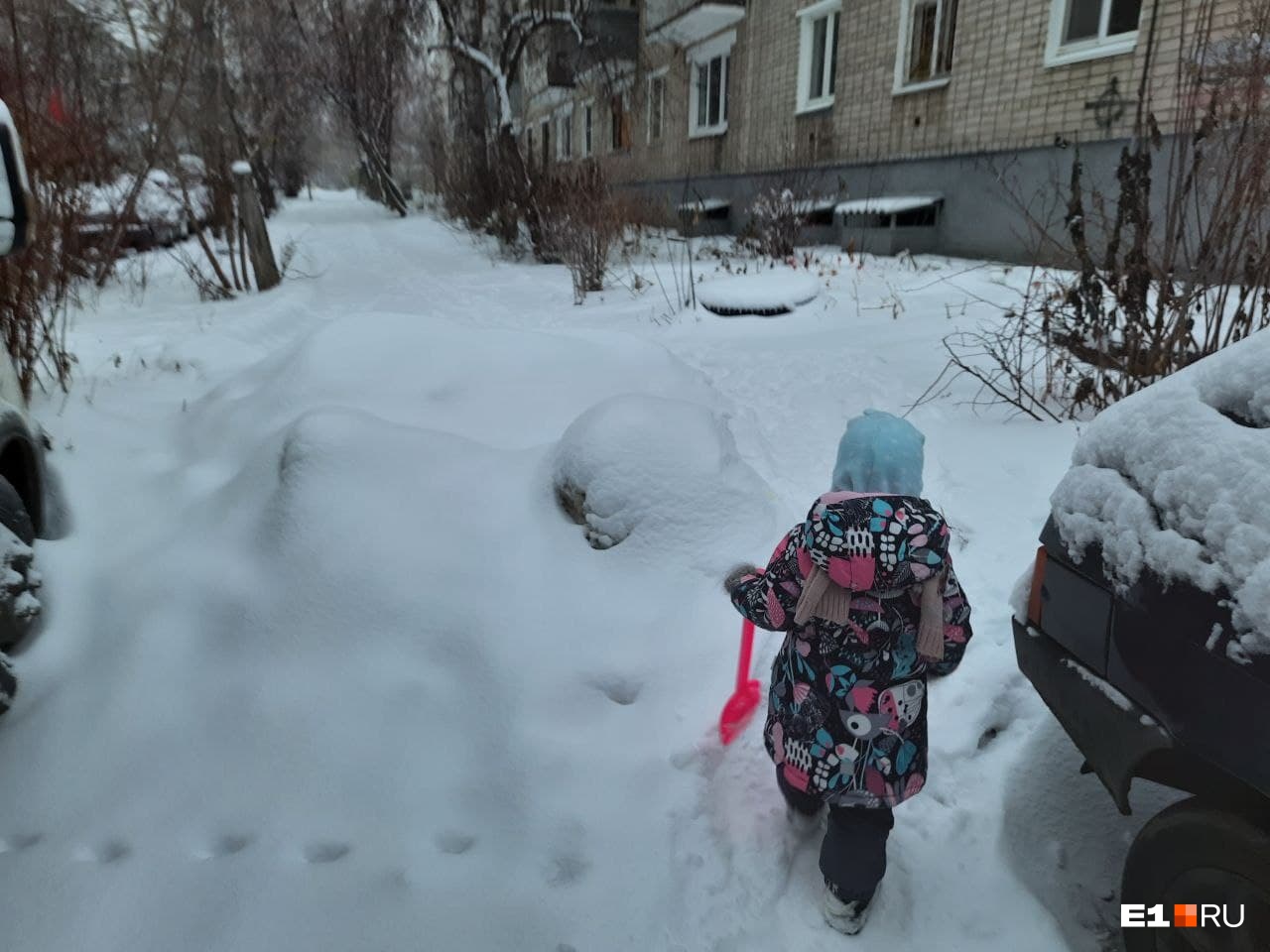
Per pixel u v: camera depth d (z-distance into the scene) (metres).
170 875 2.34
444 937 2.17
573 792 2.59
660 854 2.41
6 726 2.77
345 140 31.69
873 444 2.06
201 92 10.68
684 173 21.56
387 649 3.00
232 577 3.24
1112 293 5.44
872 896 2.28
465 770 2.69
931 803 2.66
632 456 3.40
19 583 2.95
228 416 4.45
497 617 3.06
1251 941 1.75
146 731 2.79
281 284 12.24
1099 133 10.91
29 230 3.23
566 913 2.24
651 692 2.94
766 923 2.25
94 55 7.91
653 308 10.26
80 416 4.82
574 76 20.66
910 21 14.03
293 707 2.84
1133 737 1.94
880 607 2.06
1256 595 1.68
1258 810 1.83
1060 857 2.49
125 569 3.37
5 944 2.15
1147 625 1.93
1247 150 4.74
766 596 2.13
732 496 3.42
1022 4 11.88
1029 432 5.22
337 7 20.38
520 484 3.55
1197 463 1.90
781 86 17.53
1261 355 1.94
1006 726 2.98
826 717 2.11
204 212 12.52
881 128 14.87
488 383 4.45
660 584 3.24
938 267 11.74
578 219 11.69
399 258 16.78
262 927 2.19
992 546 4.01
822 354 7.34
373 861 2.39
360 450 3.49
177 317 9.20
